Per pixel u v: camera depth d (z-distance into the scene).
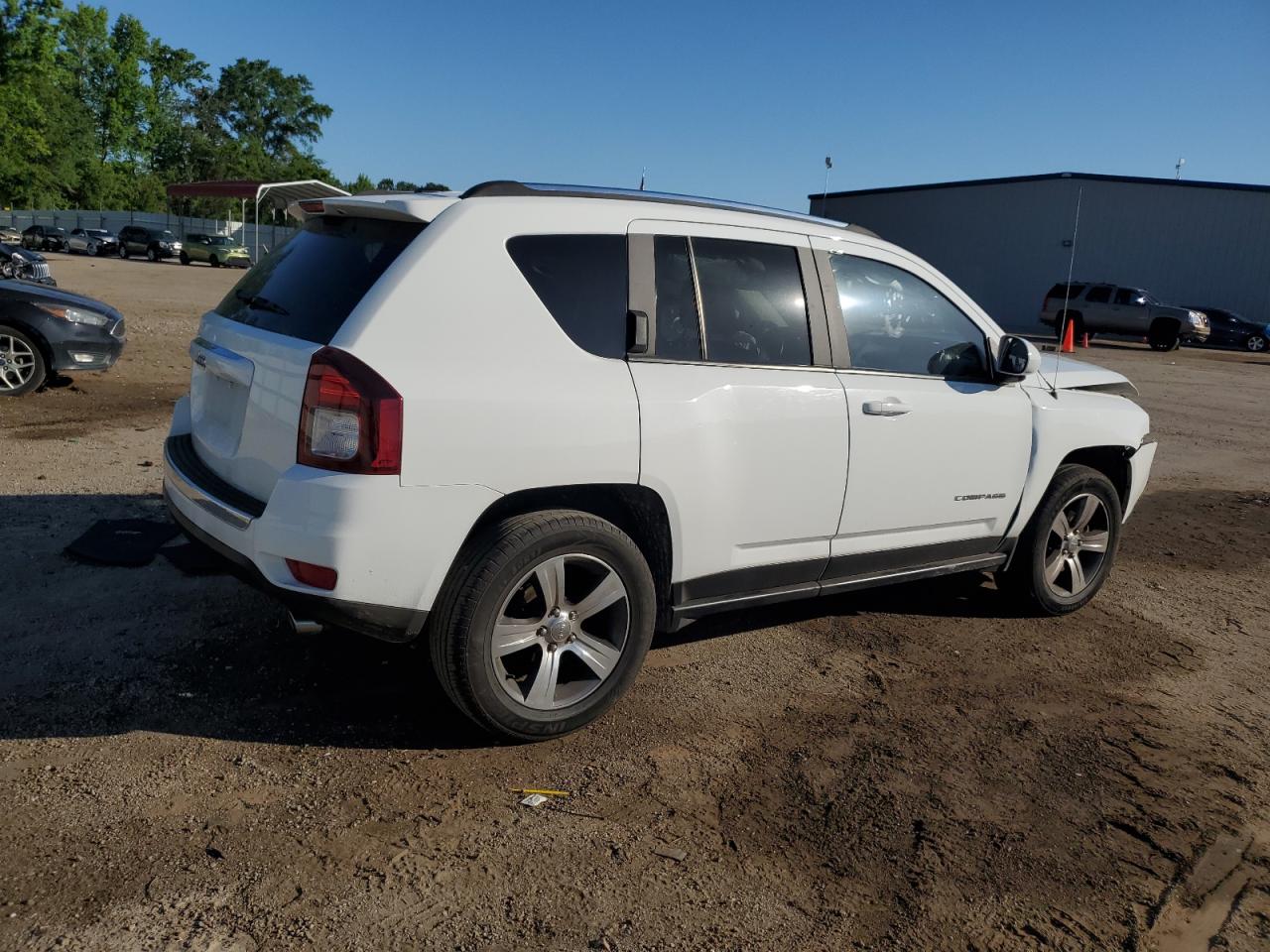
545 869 2.78
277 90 97.06
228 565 3.35
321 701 3.67
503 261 3.30
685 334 3.66
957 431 4.39
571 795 3.16
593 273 3.48
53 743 3.24
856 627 4.86
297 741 3.38
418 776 3.21
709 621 4.82
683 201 3.86
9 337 9.30
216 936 2.43
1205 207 38.62
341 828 2.90
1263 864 3.01
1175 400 16.11
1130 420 5.19
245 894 2.59
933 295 4.47
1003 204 42.97
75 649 3.93
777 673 4.23
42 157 60.44
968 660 4.49
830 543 4.11
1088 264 40.91
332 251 3.45
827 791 3.28
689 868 2.83
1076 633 4.95
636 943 2.51
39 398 9.45
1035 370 4.52
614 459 3.39
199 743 3.32
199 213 88.94
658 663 4.27
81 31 81.00
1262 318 38.34
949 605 5.26
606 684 3.54
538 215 3.42
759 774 3.37
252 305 3.60
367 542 3.01
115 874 2.63
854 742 3.64
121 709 3.50
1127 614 5.31
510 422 3.18
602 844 2.91
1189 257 39.16
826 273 4.10
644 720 3.72
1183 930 2.68
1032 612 5.14
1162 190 39.22
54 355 9.49
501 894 2.66
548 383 3.28
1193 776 3.52
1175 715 4.03
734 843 2.96
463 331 3.19
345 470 3.00
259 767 3.20
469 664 3.21
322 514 2.99
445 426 3.08
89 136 75.38
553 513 3.34
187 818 2.90
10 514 5.56
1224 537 7.17
